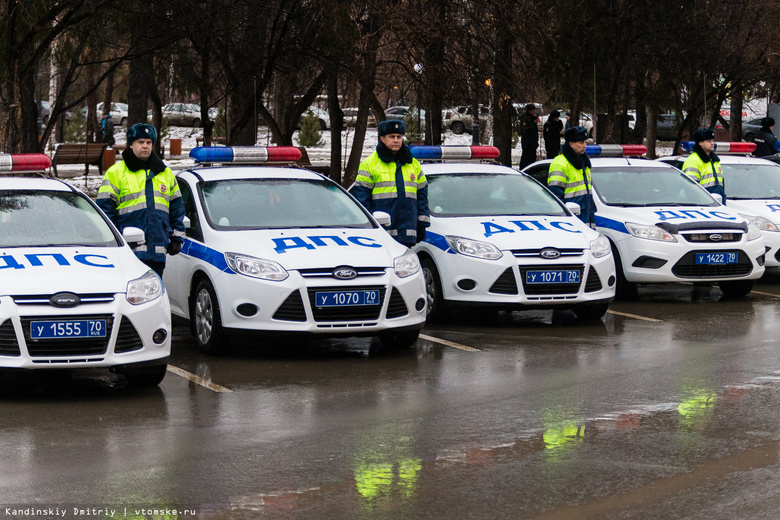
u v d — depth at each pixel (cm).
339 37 2211
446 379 1166
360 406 1040
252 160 1582
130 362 1072
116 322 1062
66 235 1186
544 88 3086
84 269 1091
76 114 5572
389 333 1299
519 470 819
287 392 1106
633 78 3372
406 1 2283
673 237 1728
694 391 1091
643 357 1282
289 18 2238
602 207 1817
